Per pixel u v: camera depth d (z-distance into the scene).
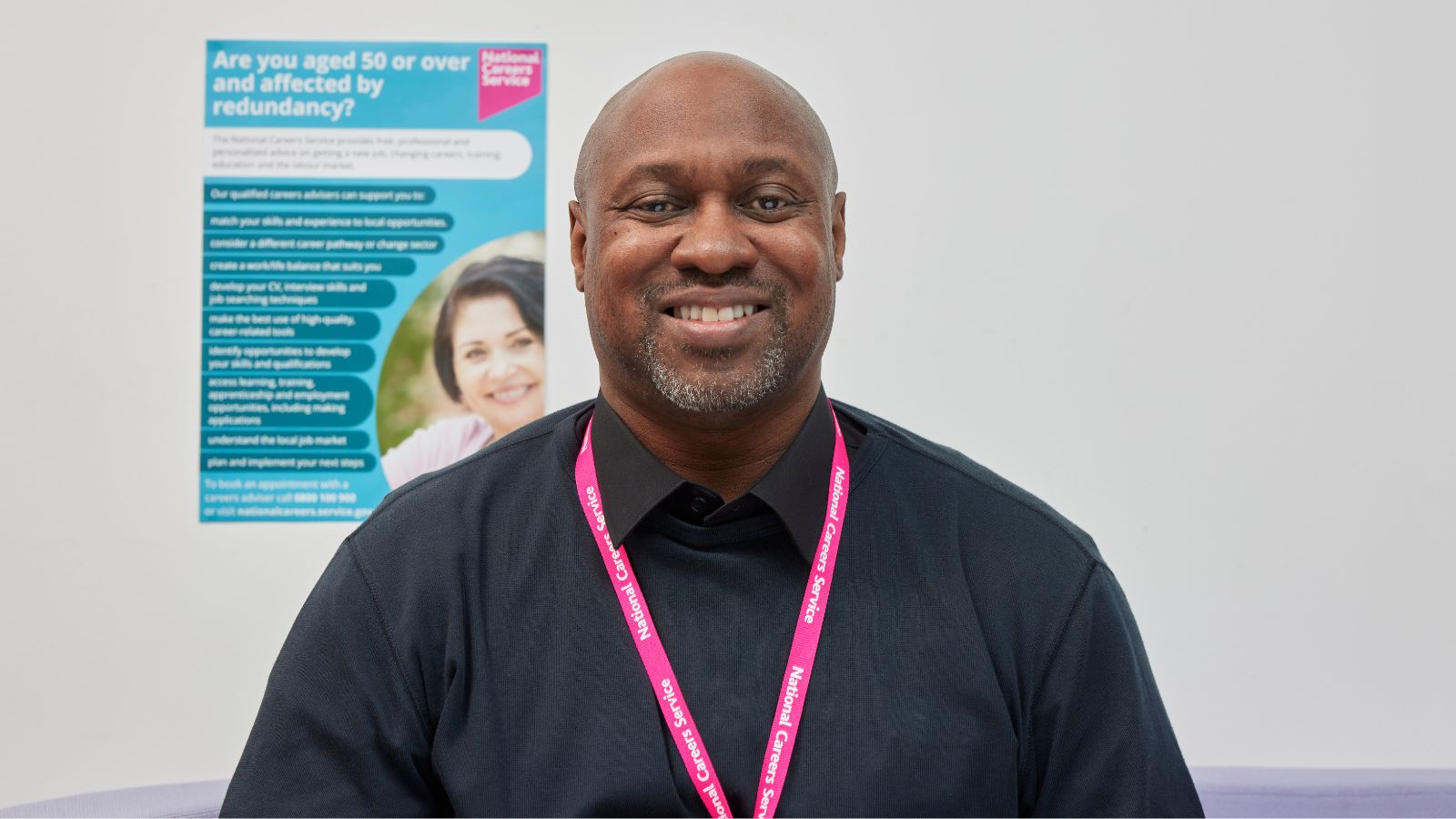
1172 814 1.12
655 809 1.03
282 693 1.11
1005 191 2.03
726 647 1.08
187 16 1.97
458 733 1.07
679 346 1.09
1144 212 2.02
